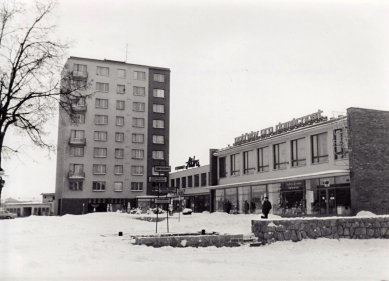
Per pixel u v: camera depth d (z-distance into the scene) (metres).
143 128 71.56
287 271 10.41
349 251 13.77
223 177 47.78
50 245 13.95
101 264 10.71
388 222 15.07
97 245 14.30
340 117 29.69
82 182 66.44
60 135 72.31
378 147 28.72
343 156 29.27
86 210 65.88
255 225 17.33
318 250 14.41
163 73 74.50
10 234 19.03
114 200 67.81
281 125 38.56
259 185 40.00
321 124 31.33
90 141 67.56
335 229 15.62
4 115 19.41
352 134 28.20
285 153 36.69
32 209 89.88
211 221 27.97
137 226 25.11
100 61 69.94
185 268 10.66
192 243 16.53
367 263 11.52
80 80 23.62
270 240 16.36
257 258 13.08
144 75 72.88
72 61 68.25
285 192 35.84
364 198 27.67
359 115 28.52
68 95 22.39
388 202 28.19
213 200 49.28
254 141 40.88
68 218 27.31
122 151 69.50
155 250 14.39
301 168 34.09
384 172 28.55
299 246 15.20
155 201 20.09
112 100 70.00
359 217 15.44
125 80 71.38
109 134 69.00
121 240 16.17
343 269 10.70
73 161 66.38
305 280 9.23
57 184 73.19
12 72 20.08
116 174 68.50
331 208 29.97
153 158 71.62
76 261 10.93
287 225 16.16
